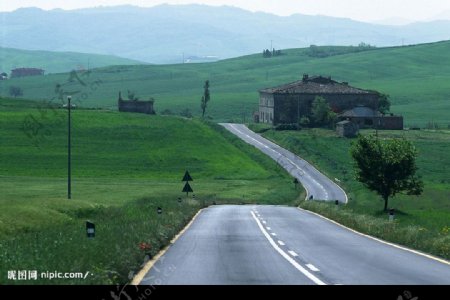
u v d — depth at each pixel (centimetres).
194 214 14400
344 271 5575
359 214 12825
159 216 10694
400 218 13225
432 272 5528
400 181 17900
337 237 8994
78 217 12356
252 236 9062
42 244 5788
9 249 5403
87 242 5909
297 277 5216
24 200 13438
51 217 10956
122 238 6475
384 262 6194
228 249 7325
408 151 17862
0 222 9500
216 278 5144
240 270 5619
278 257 6569
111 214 12281
